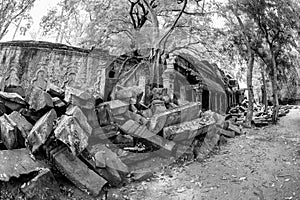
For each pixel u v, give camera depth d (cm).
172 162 637
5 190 352
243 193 488
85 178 434
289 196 470
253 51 1503
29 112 512
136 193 466
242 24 1388
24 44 1051
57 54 1088
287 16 1264
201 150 745
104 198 423
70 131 437
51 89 568
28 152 429
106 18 1349
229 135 1007
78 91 549
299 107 2156
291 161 689
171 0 1322
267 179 560
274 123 1432
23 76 1008
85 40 1357
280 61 1664
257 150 805
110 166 487
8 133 425
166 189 495
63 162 435
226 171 607
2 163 375
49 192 381
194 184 525
